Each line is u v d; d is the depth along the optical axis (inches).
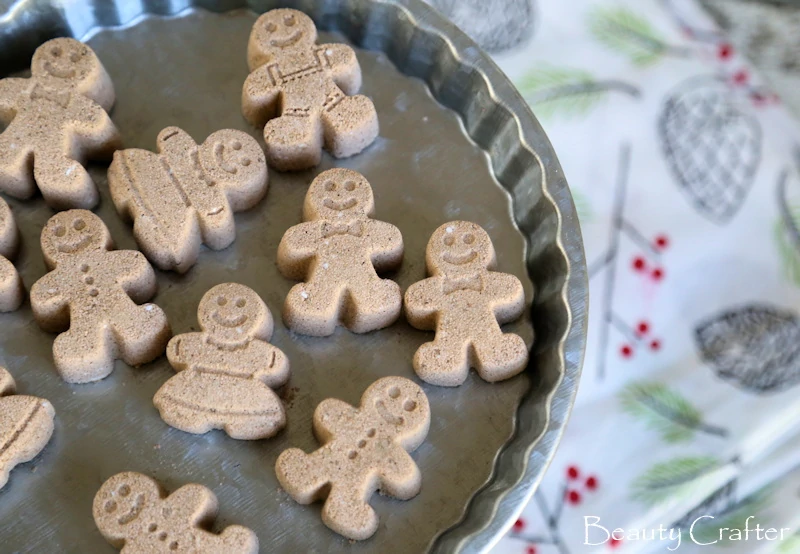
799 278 17.9
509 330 14.9
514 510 13.4
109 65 15.8
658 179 18.4
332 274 14.4
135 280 14.3
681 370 17.5
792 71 19.4
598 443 17.0
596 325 17.7
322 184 14.9
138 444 14.0
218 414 13.9
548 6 19.2
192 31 16.1
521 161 15.3
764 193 18.3
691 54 19.1
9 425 13.6
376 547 13.7
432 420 14.4
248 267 14.9
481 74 15.4
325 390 14.4
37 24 15.4
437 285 14.6
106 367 14.2
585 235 18.1
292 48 15.4
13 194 14.9
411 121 15.9
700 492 16.8
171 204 14.5
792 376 17.3
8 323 14.4
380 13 15.7
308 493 13.6
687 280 17.9
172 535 13.3
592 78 18.9
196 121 15.6
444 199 15.5
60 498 13.7
